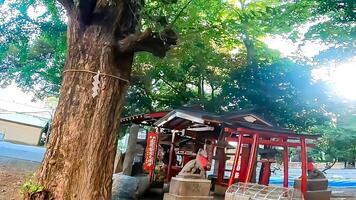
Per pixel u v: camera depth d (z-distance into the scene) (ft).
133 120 51.26
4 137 125.08
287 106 54.34
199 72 65.05
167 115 41.96
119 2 24.41
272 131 34.78
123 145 85.76
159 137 46.93
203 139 46.01
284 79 54.80
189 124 42.45
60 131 23.07
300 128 55.67
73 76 23.79
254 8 56.24
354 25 38.40
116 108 24.21
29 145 114.83
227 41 62.03
